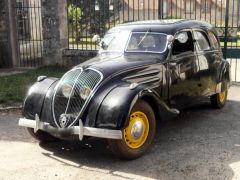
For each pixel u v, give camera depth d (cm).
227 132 689
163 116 609
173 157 575
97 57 685
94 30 1584
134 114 562
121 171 530
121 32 719
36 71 1267
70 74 595
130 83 583
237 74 1300
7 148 629
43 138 642
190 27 729
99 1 1580
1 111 862
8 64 1424
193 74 725
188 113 818
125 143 551
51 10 1284
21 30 1544
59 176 518
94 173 525
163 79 650
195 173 519
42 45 1398
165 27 690
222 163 550
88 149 620
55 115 579
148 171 528
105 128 532
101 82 566
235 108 857
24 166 554
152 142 624
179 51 694
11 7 1420
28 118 608
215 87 808
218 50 827
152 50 670
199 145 625
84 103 554
